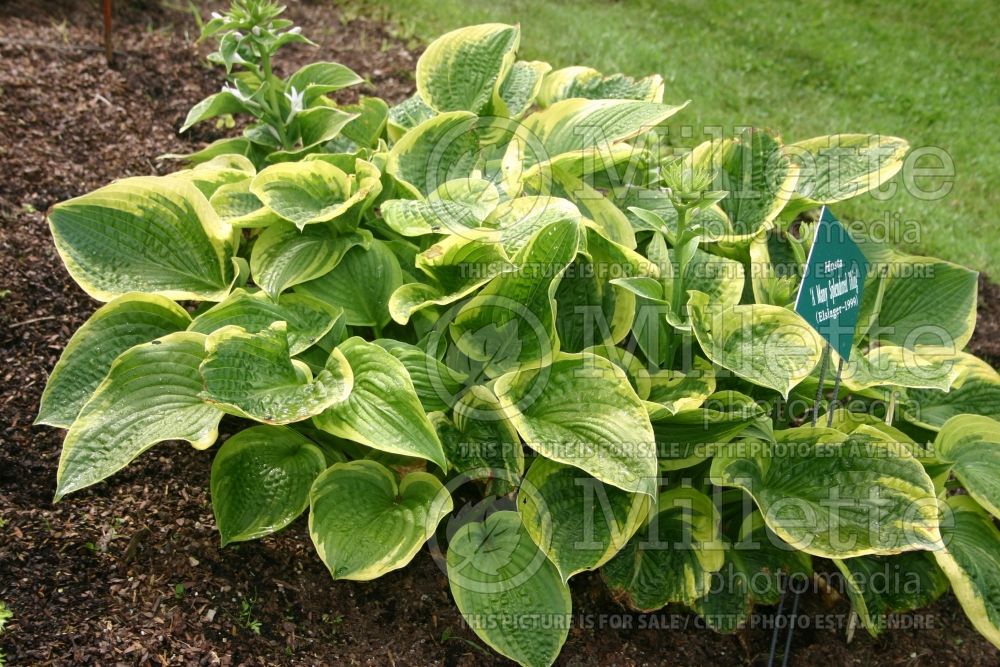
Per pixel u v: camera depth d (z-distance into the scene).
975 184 2.28
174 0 2.19
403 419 1.16
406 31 2.29
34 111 1.72
